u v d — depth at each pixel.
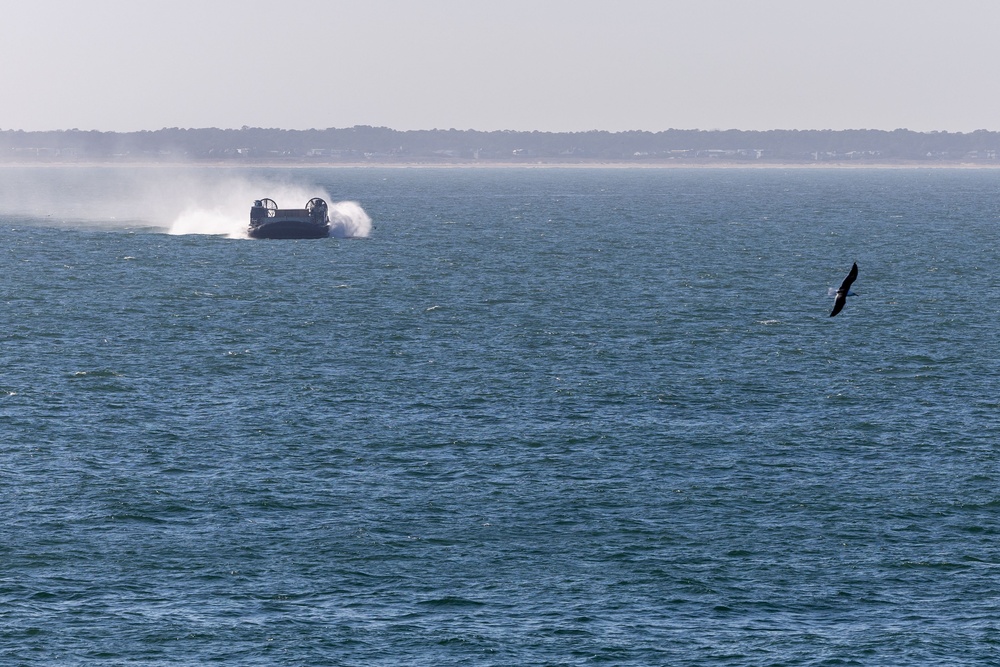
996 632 161.00
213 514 199.75
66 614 163.75
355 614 165.62
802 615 166.25
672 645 157.50
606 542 190.25
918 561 183.62
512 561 183.00
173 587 172.88
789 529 195.88
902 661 153.38
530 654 155.12
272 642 157.25
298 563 181.38
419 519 198.75
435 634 159.88
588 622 163.75
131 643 156.50
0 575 174.50
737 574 178.75
